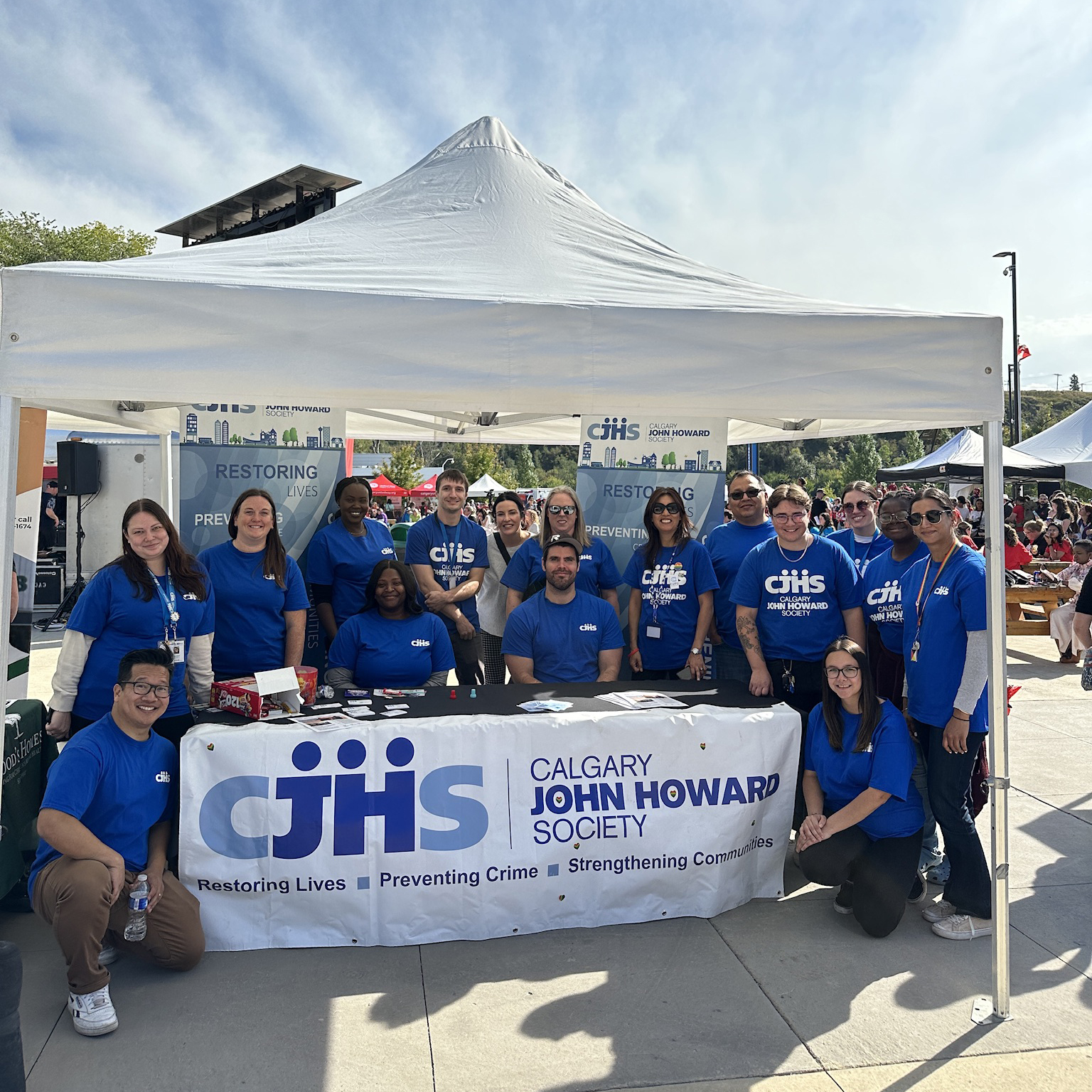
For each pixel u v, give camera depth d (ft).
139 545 10.99
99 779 9.66
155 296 8.88
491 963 10.42
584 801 11.30
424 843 10.83
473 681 17.03
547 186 14.25
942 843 13.61
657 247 13.57
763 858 12.23
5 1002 6.91
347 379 9.30
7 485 8.59
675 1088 8.21
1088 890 12.71
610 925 11.43
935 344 10.18
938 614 11.28
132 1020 9.16
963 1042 9.00
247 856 10.49
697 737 11.66
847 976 10.25
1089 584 14.80
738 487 15.67
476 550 17.13
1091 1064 8.67
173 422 20.71
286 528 17.75
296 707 11.44
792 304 10.88
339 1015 9.30
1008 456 48.03
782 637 13.35
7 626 8.70
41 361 8.64
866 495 16.51
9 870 11.09
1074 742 20.56
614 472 19.20
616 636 14.35
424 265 11.00
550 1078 8.34
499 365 9.64
